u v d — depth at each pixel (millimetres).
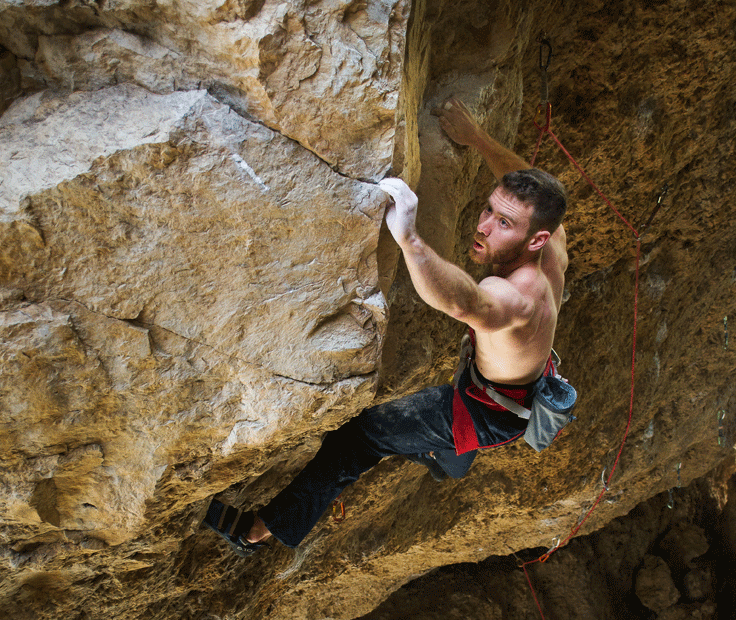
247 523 3156
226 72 1830
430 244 2799
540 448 2625
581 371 5156
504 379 2559
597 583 7938
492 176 3242
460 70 2834
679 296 5262
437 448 2828
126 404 2104
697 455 6953
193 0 1725
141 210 1863
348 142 1908
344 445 2859
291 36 1758
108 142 1789
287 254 1984
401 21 1836
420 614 7383
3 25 1745
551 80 3635
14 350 1877
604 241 4590
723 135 4219
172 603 3912
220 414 2178
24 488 2150
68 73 1828
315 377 2121
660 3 3377
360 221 1967
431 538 5570
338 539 5023
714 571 8320
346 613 6305
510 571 7809
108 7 1758
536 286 2295
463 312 1952
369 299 2082
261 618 5273
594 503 5855
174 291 1969
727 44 3623
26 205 1771
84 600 3213
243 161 1862
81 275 1898
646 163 4125
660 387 5695
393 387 3428
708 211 4684
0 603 2938
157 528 2900
